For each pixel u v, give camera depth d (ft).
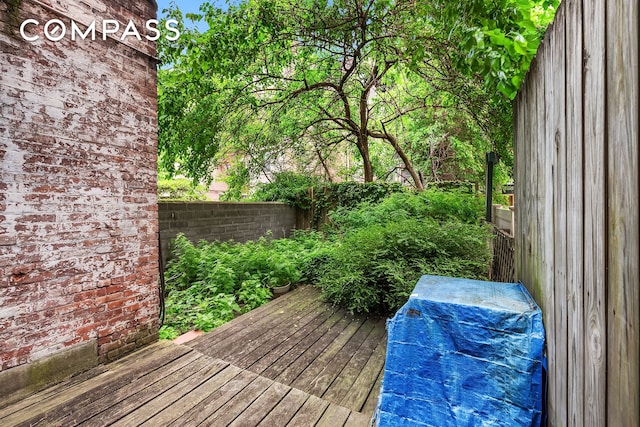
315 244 19.35
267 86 22.81
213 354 8.53
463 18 6.73
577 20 2.77
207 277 13.43
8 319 5.97
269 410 6.07
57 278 6.66
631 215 1.80
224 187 44.19
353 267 12.14
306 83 21.83
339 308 12.17
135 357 7.84
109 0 7.50
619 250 1.97
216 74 18.83
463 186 20.56
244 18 15.58
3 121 5.86
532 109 4.64
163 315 9.14
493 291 5.10
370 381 7.37
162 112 18.45
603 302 2.23
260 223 21.48
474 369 4.22
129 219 8.04
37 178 6.32
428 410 4.48
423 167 30.48
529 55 5.03
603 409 2.22
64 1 6.66
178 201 15.49
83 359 7.10
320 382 7.30
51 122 6.50
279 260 14.98
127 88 7.95
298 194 25.27
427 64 14.97
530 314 4.02
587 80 2.53
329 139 29.14
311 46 18.53
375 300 11.34
